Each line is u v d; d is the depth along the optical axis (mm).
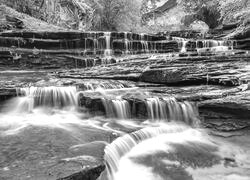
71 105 7543
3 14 17250
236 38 16234
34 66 13133
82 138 5145
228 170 5270
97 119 6875
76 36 15195
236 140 6582
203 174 5047
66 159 4074
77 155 4250
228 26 18938
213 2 28156
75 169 3715
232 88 7953
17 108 7031
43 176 3492
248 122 7039
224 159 5695
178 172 4984
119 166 4746
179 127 6945
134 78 9727
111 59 13281
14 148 4488
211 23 29078
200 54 11914
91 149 4543
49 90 7414
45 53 13797
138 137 5770
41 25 18953
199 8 30812
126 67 10758
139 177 4621
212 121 7203
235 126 6992
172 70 8984
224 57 10344
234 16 16781
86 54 14633
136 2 31375
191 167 5227
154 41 16828
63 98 7566
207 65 9523
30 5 22234
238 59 10062
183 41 16328
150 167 4961
